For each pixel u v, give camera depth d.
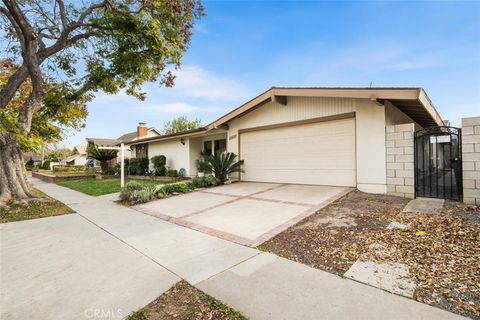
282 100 9.31
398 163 6.75
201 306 2.42
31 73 8.31
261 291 2.64
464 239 3.67
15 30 8.62
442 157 6.15
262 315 2.24
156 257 3.67
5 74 12.35
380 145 7.06
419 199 6.18
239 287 2.74
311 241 4.04
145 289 2.78
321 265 3.21
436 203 5.69
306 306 2.34
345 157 8.05
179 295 2.64
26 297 2.67
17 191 7.91
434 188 6.24
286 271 3.08
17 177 8.17
